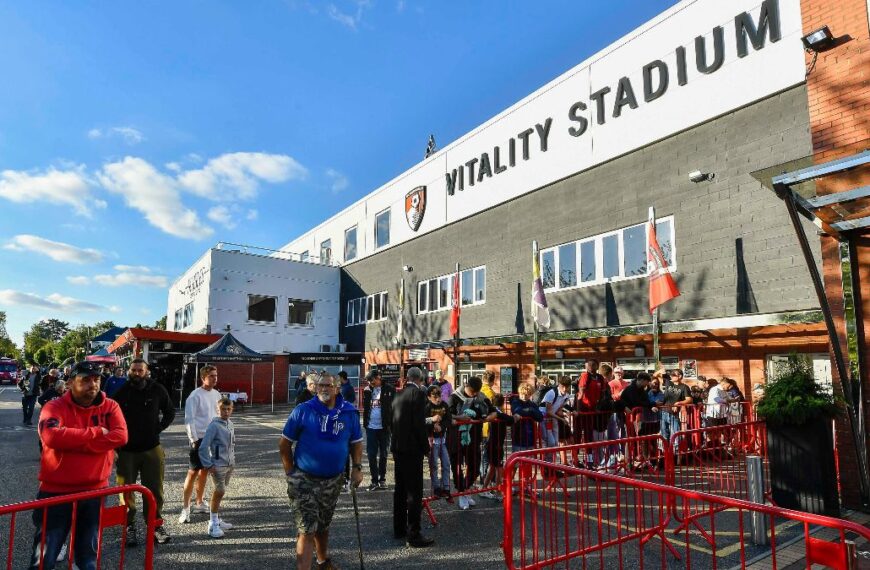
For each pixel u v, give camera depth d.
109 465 4.14
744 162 11.72
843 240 6.96
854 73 7.16
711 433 7.40
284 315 27.66
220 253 26.16
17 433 14.12
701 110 12.56
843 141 7.19
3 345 106.69
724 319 10.80
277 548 5.29
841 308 7.04
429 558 5.09
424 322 22.30
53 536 3.78
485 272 19.08
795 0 11.05
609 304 14.54
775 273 11.01
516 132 18.05
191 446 6.21
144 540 5.46
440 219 21.67
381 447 8.09
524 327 17.17
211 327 25.45
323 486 4.45
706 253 12.28
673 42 13.31
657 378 10.72
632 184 14.11
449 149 21.47
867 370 6.73
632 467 7.98
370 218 27.16
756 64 11.60
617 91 14.58
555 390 8.84
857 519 6.22
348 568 4.83
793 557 5.00
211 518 5.65
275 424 16.67
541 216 16.89
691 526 6.01
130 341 23.66
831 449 6.30
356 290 28.03
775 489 6.60
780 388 6.59
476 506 7.02
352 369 26.12
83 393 3.97
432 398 7.18
